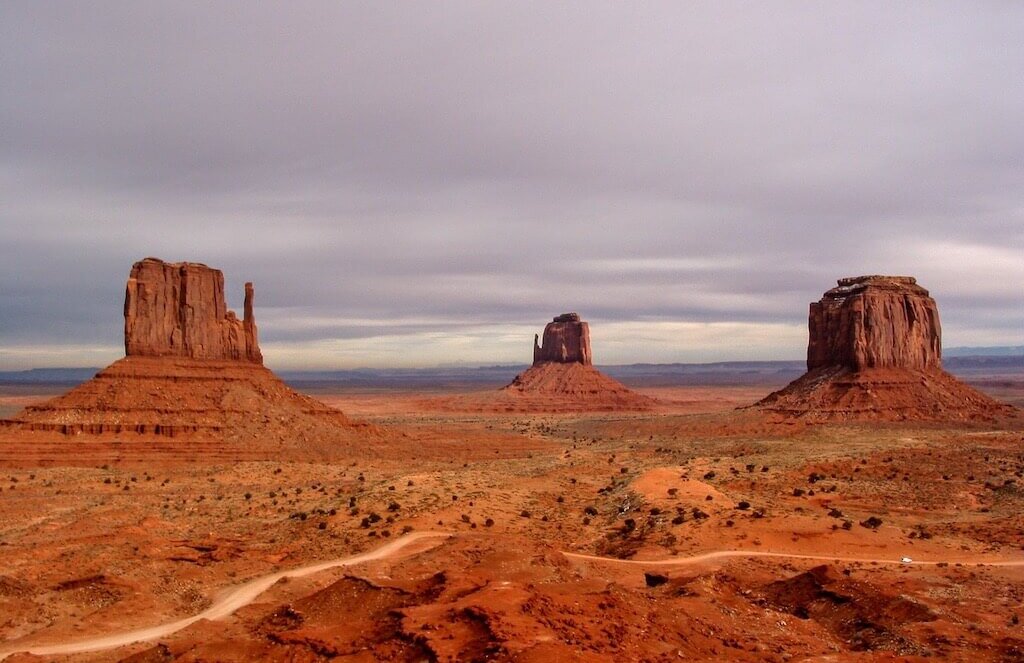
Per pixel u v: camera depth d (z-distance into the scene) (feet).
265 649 145.69
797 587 201.57
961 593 200.03
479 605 141.38
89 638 185.37
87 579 216.54
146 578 223.51
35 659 166.09
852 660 150.71
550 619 141.59
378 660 132.16
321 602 172.24
